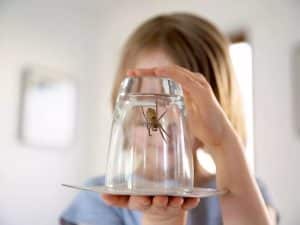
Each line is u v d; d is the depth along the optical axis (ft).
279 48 5.07
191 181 1.08
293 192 4.69
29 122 6.82
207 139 1.21
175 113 1.11
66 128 7.27
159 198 0.92
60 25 7.41
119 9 7.43
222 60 2.14
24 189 6.70
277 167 4.91
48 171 6.99
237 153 1.17
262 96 5.20
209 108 1.20
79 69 7.58
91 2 7.38
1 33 6.73
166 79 1.15
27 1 7.06
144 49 2.10
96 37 7.86
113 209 2.16
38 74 7.04
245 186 1.15
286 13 5.03
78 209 2.24
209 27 2.23
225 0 5.82
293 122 4.80
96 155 7.44
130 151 1.05
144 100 1.11
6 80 6.70
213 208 1.94
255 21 5.41
